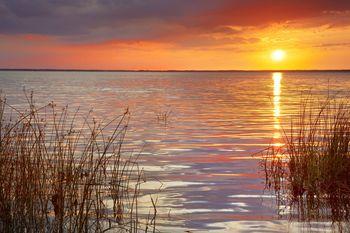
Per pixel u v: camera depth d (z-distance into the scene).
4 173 8.15
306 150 12.23
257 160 15.03
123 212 9.27
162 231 8.30
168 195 10.69
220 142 19.20
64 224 7.89
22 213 7.60
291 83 125.94
